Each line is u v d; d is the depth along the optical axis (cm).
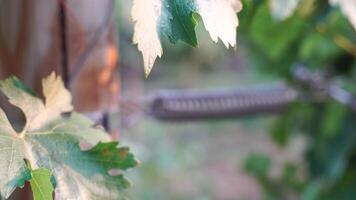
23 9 70
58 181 54
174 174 321
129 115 94
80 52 73
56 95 59
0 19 70
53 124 57
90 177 56
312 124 142
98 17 73
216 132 367
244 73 396
